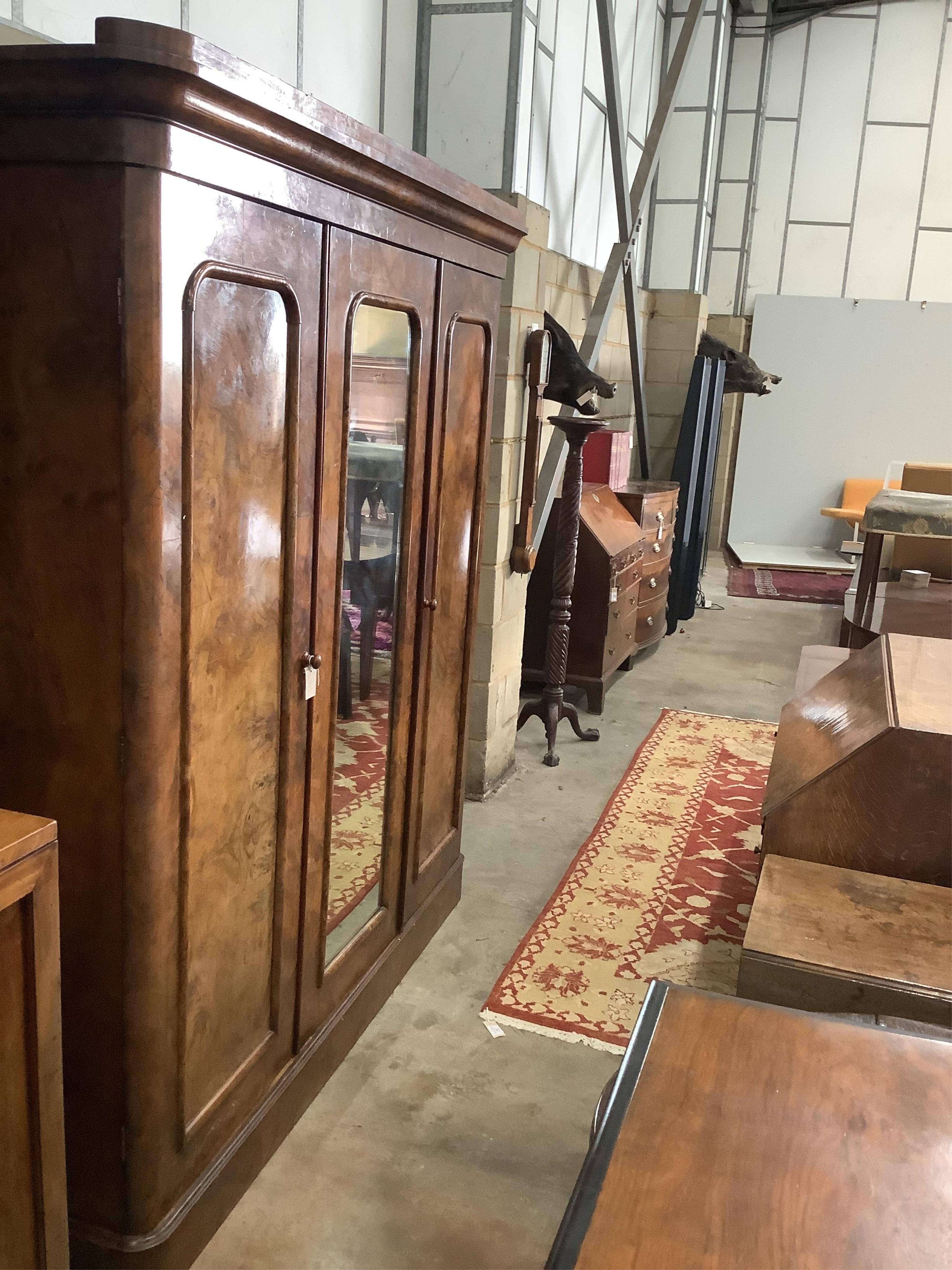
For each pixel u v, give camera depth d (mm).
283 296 1528
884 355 9172
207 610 1465
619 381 6199
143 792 1387
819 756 2557
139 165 1204
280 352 1547
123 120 1186
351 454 1825
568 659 4648
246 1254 1700
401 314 1945
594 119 4672
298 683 1743
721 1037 1171
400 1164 1922
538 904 2943
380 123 3141
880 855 2312
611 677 5266
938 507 5066
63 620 1372
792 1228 911
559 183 4211
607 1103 1084
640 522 5090
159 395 1279
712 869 3184
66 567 1354
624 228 4629
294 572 1663
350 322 1729
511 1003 2436
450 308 2176
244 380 1467
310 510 1692
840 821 2330
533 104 3506
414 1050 2252
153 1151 1526
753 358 9375
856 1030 1193
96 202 1227
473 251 2262
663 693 5105
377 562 2016
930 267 9039
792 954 1924
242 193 1371
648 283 6711
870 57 8711
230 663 1544
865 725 2471
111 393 1277
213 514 1444
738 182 9141
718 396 6527
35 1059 1182
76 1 1878
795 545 9703
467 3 3215
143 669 1349
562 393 3760
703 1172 969
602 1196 934
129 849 1400
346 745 1988
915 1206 943
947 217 8898
